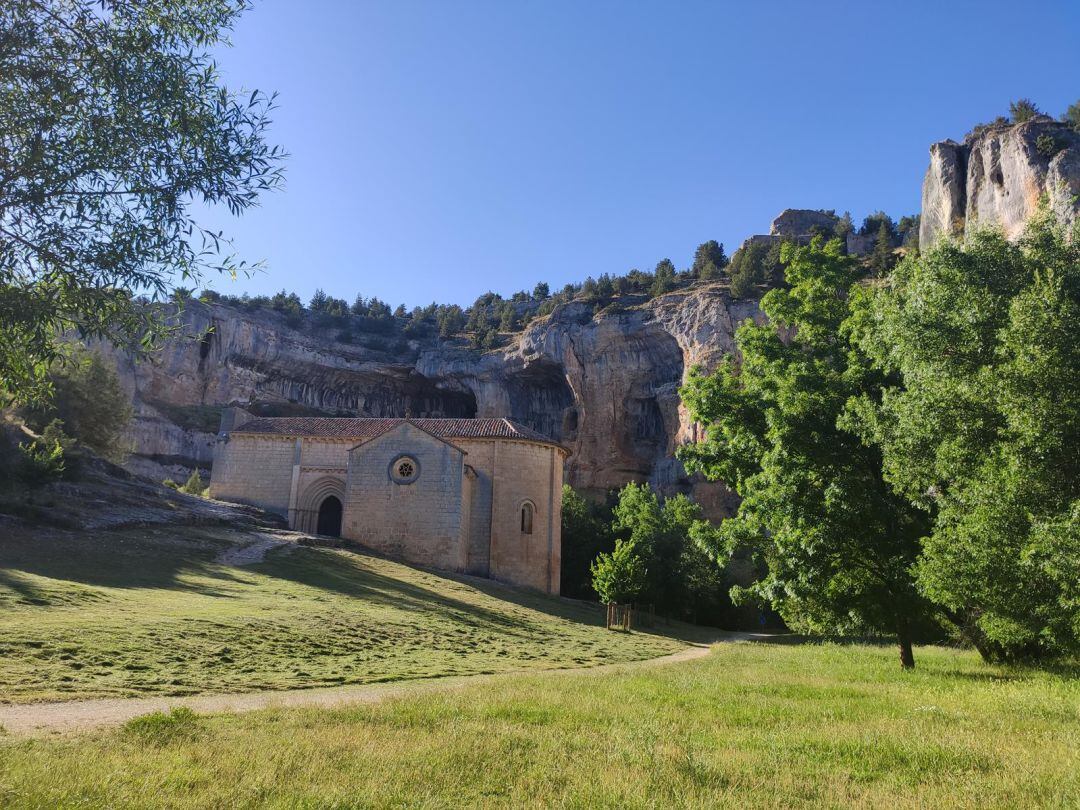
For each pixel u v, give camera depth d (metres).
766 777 8.06
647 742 9.84
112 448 60.25
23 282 8.61
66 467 43.41
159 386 112.88
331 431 57.03
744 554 75.06
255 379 122.44
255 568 35.22
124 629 18.30
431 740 9.90
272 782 7.48
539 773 8.17
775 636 55.66
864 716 12.67
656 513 70.69
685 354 100.81
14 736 9.78
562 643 31.44
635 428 108.12
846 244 136.38
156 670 15.81
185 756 8.56
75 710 12.04
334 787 7.42
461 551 50.69
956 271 17.11
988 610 17.69
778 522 22.55
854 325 22.66
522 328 139.62
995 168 74.88
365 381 130.62
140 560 31.52
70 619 18.47
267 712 12.13
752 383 25.81
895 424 17.72
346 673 18.41
